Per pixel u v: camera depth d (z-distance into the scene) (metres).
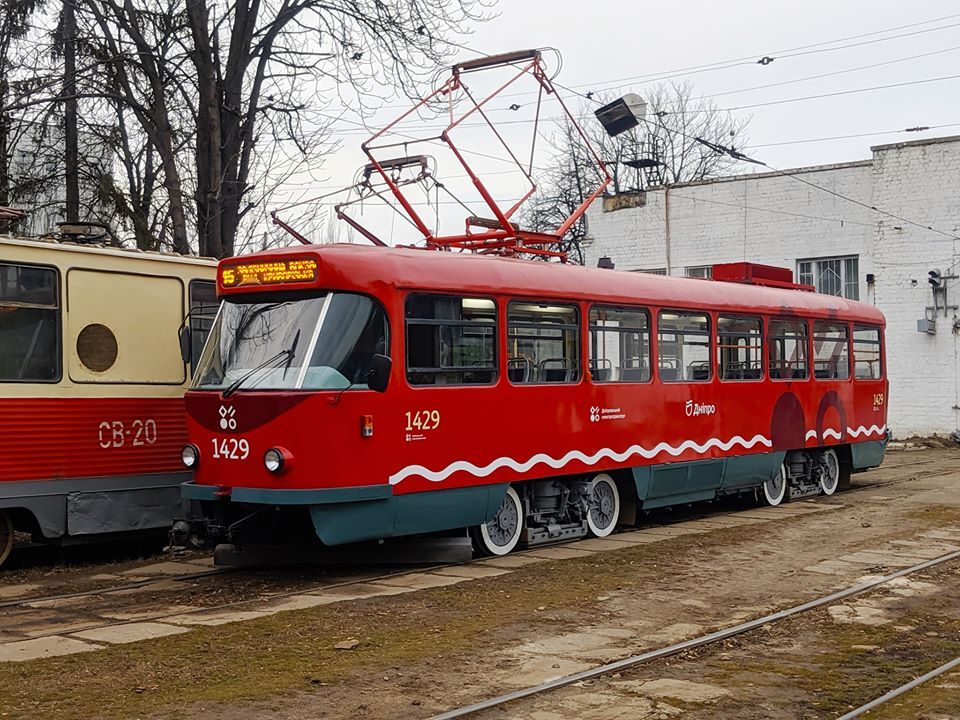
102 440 12.05
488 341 12.07
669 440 14.84
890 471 22.75
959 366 28.61
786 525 14.87
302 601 9.62
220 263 11.44
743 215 31.91
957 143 28.59
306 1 19.12
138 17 18.47
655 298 14.68
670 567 11.48
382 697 6.72
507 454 12.15
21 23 18.91
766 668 7.57
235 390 10.73
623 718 6.41
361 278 10.79
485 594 9.98
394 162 13.70
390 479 10.80
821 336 18.69
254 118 19.56
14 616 9.22
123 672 7.20
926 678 7.32
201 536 11.08
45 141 19.66
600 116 24.14
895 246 29.50
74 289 11.88
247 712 6.38
